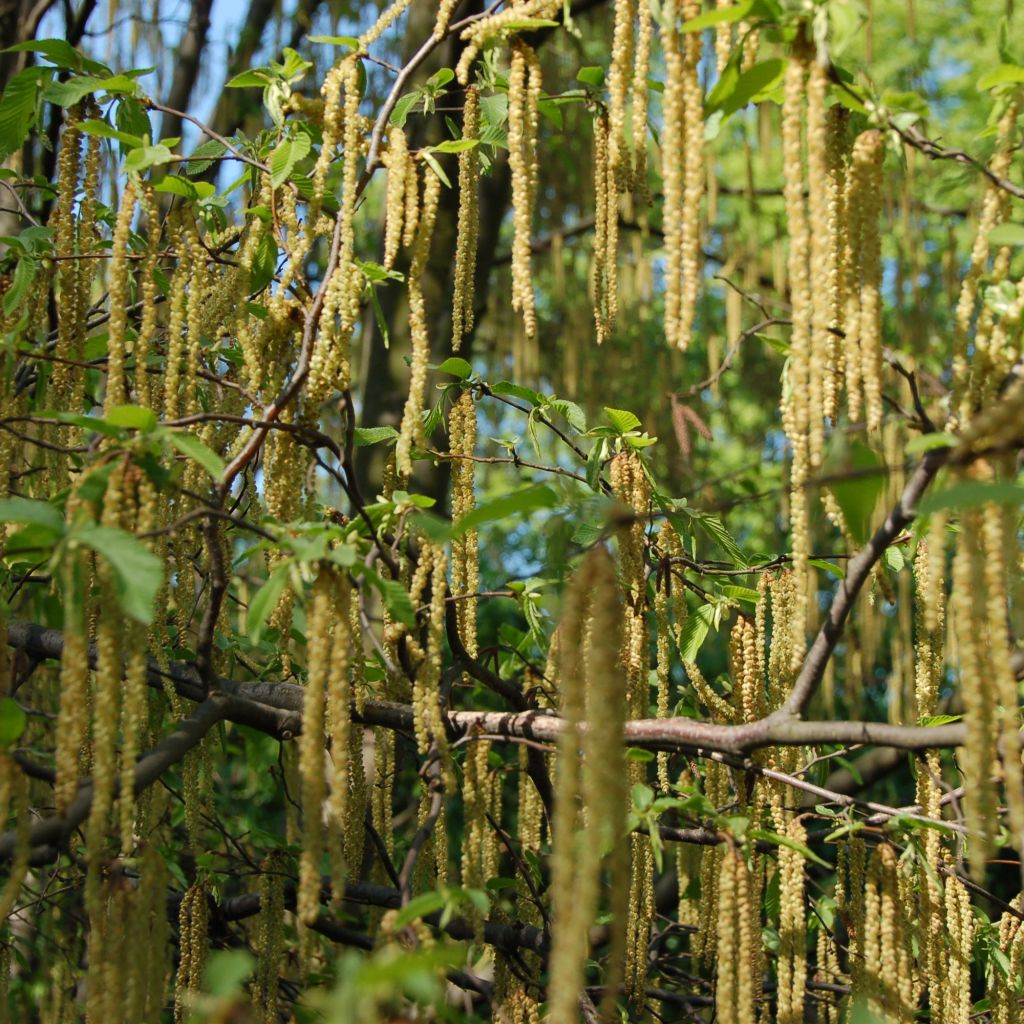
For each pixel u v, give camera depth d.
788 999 2.56
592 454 3.21
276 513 2.84
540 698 3.72
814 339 2.19
